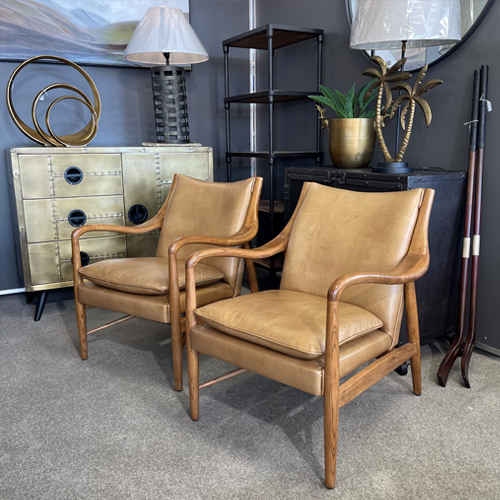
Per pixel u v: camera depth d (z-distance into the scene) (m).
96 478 1.31
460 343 1.88
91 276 1.93
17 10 2.69
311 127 2.98
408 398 1.70
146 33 2.56
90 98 2.98
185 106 2.85
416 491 1.24
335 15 2.69
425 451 1.41
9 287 2.96
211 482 1.29
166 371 1.94
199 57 2.85
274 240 1.79
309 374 1.23
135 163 2.66
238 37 2.90
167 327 2.43
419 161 2.29
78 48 2.86
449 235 1.94
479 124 1.83
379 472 1.32
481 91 1.84
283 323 1.34
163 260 2.05
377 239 1.54
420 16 1.75
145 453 1.41
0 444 1.46
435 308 1.97
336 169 2.23
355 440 1.46
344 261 1.59
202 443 1.46
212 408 1.66
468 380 1.83
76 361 2.04
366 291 1.52
